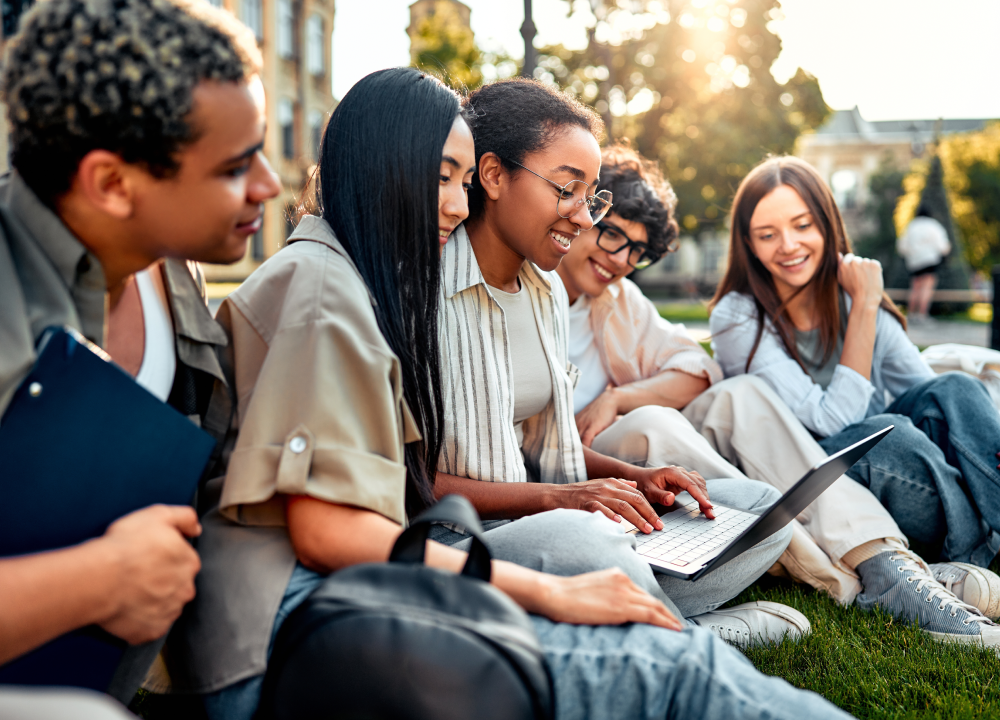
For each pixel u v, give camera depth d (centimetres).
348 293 135
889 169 4091
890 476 247
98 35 104
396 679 100
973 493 244
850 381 274
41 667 100
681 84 1839
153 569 104
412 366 151
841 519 235
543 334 215
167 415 114
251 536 129
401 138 153
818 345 296
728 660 117
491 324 196
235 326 139
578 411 285
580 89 1836
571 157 194
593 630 121
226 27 113
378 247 151
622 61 1817
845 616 224
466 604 106
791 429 258
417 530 114
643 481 223
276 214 2141
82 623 100
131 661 119
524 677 102
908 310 1558
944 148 3262
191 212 113
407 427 139
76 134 105
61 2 105
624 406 279
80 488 107
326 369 126
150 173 108
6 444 102
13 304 104
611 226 271
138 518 106
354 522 122
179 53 105
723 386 270
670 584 194
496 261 206
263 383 127
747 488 227
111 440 109
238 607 123
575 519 147
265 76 2030
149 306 133
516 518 190
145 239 115
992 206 3162
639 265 280
